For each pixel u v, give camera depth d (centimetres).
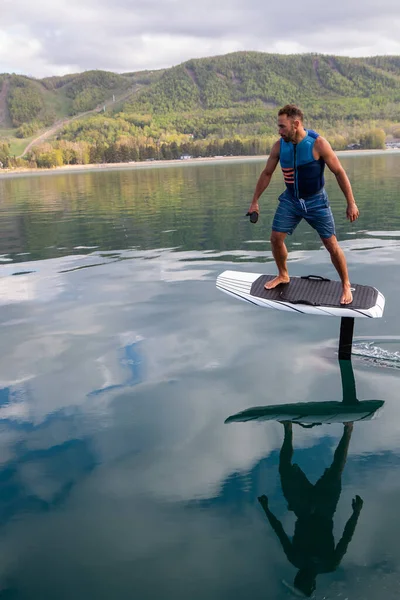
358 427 375
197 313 643
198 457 343
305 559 253
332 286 529
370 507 289
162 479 321
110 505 299
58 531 279
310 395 425
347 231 1195
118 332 586
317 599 231
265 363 489
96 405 420
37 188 3991
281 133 455
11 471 336
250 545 265
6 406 424
